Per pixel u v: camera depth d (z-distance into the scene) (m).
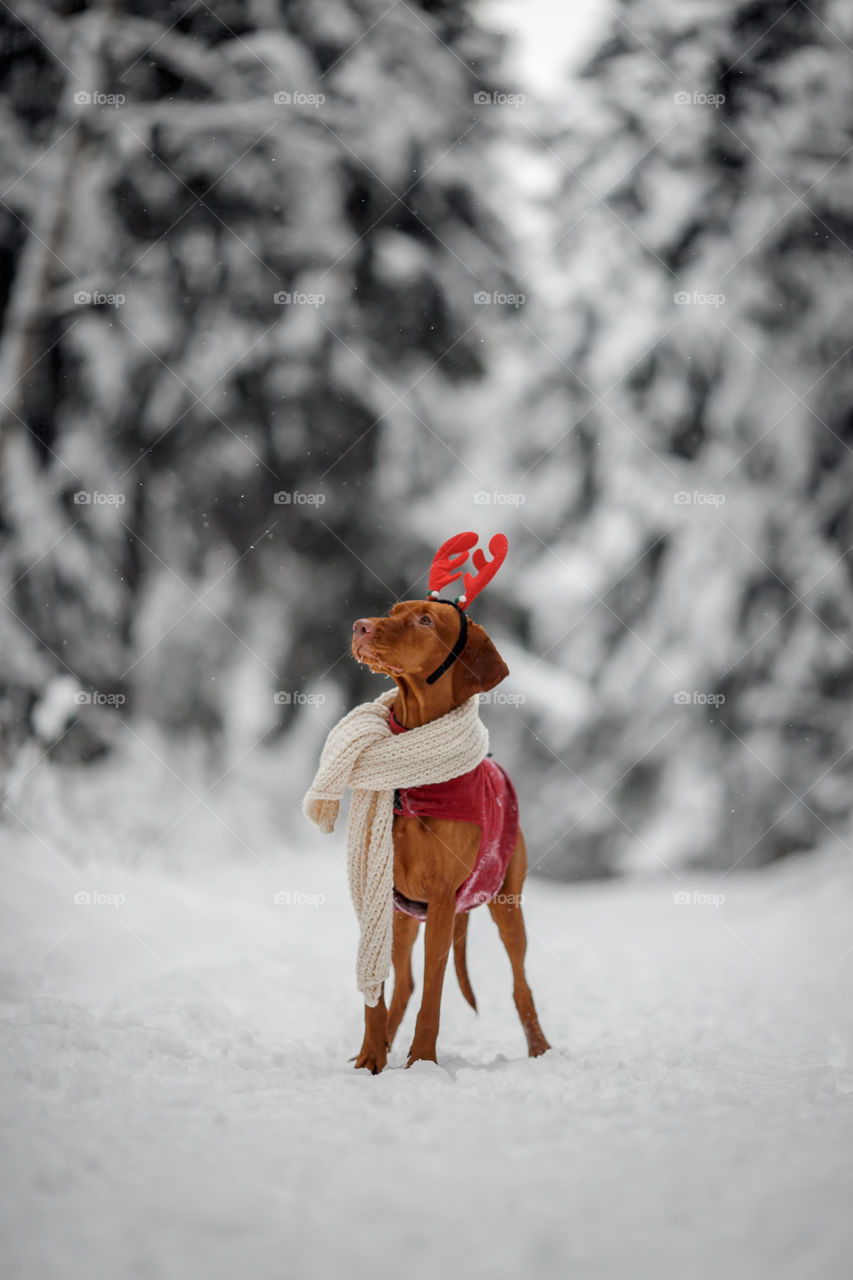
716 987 7.46
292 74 13.20
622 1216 2.64
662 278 14.80
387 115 13.74
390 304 13.95
